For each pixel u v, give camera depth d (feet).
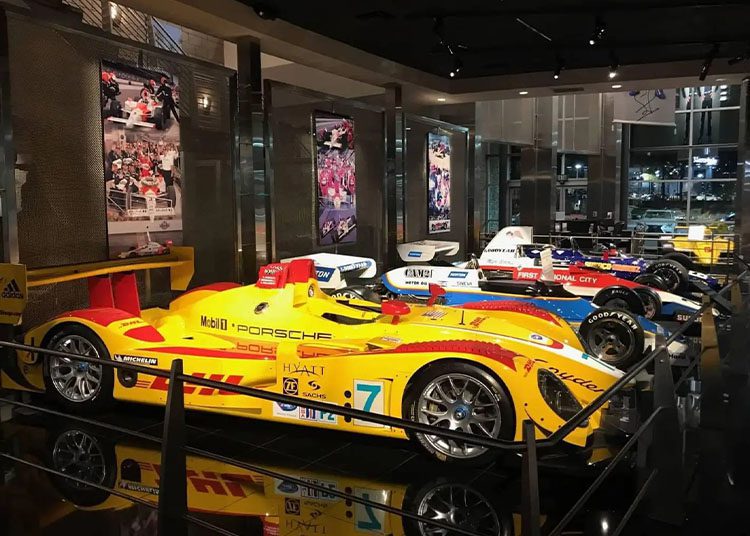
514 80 35.78
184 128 25.86
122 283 18.01
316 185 28.99
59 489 10.98
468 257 43.57
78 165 19.86
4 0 16.75
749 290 24.23
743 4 22.53
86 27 18.28
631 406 13.73
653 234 47.01
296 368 12.84
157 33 28.58
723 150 63.87
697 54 31.04
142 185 20.83
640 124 61.26
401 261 34.88
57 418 14.80
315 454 12.72
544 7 22.88
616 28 25.89
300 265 16.21
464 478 11.50
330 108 36.55
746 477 11.80
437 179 41.29
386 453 12.74
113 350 14.75
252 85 24.52
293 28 25.13
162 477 8.20
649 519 10.15
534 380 11.30
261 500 10.58
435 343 12.23
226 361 13.98
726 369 18.31
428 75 35.24
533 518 6.14
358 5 22.59
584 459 11.38
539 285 22.17
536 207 54.85
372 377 12.15
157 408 15.70
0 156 16.02
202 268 26.86
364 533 9.44
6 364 15.57
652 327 20.27
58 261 19.89
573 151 59.98
